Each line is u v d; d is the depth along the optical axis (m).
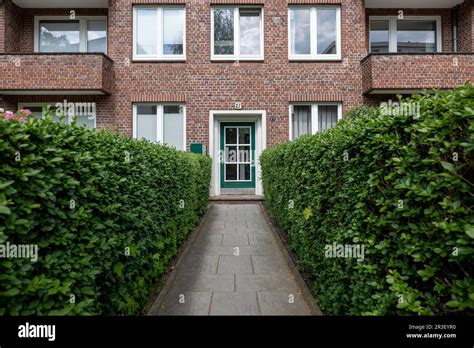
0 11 10.89
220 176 11.54
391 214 2.10
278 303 3.79
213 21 11.37
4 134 1.68
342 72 11.10
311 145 4.01
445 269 1.80
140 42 11.32
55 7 11.87
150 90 11.02
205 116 11.06
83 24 12.07
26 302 1.68
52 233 1.90
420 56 10.21
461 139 1.74
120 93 10.98
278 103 11.08
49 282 1.76
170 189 4.78
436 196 1.77
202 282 4.40
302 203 4.36
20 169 1.71
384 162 2.25
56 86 10.05
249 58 11.22
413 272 1.98
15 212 1.64
